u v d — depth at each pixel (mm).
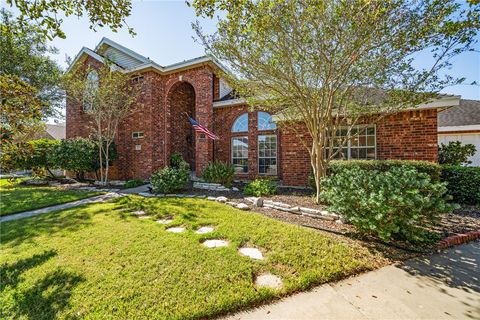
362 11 4035
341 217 4648
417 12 4277
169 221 5055
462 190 6453
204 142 11977
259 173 12023
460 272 3031
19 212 6219
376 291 2623
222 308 2301
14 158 3631
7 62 12570
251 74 5516
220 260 3174
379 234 3574
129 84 12195
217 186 8820
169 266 3029
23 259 3287
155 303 2352
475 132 11039
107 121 11594
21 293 2531
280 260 3191
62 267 3045
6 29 3619
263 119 11984
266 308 2355
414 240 3811
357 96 6344
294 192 7918
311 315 2244
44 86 14383
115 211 5887
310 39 4598
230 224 4566
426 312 2271
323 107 5820
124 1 3961
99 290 2549
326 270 2969
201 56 11727
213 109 13078
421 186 3525
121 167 12664
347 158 8688
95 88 10453
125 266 3051
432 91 5383
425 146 7512
